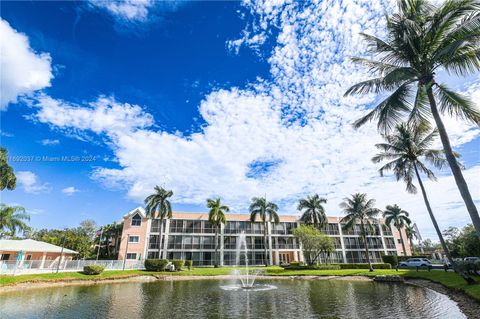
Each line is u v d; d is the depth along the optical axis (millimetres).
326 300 17688
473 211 10664
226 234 57312
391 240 64938
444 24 12188
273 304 16594
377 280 29297
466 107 11922
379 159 27000
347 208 44844
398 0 13266
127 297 19609
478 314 12312
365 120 15117
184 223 56531
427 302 15883
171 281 32344
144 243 51688
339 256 60625
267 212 54781
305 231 45906
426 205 23297
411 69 13000
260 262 56562
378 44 14273
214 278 36312
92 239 59156
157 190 50188
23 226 39906
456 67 12000
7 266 25953
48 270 31125
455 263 20266
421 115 14625
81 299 18547
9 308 15336
